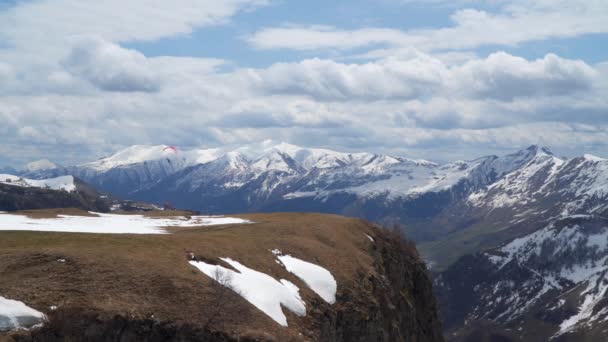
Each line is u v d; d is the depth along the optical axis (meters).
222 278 60.59
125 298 52.66
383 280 93.25
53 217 112.75
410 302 105.88
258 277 67.19
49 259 55.69
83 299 50.84
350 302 76.62
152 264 59.22
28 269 53.66
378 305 80.94
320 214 119.88
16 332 45.06
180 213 165.50
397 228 124.81
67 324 47.88
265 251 76.94
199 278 59.44
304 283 74.06
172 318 52.38
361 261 91.06
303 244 84.81
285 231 92.25
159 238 72.62
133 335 50.19
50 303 49.22
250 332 53.94
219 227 97.50
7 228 82.44
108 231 89.44
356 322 75.00
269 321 57.31
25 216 112.62
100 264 56.41
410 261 116.50
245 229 91.25
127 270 56.69
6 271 52.91
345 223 107.56
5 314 45.97
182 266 61.38
